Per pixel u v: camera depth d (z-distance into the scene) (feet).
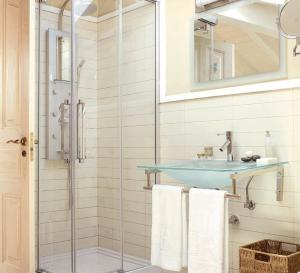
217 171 6.30
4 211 8.30
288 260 6.40
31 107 7.54
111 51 10.34
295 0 7.01
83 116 9.86
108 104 10.34
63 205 9.53
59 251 9.42
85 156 9.90
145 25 10.43
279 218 7.65
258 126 8.05
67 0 9.62
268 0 7.96
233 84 8.58
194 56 9.43
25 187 7.62
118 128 10.42
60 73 9.53
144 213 10.06
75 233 9.55
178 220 7.02
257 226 7.98
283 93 7.68
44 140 9.37
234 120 8.46
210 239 6.49
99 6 10.12
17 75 7.91
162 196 7.30
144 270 9.68
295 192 7.45
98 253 9.93
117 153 10.41
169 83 9.99
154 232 7.35
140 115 10.39
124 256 10.05
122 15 10.42
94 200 9.99
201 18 9.29
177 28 9.85
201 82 9.25
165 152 9.94
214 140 8.85
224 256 6.46
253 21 8.22
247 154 7.75
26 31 7.64
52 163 9.46
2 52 8.48
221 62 8.84
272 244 7.59
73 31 9.55
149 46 10.36
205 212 6.58
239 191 8.27
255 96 8.11
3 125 8.36
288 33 7.20
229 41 8.67
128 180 10.36
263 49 8.05
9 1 8.25
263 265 6.70
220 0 8.87
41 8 9.36
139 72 10.45
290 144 7.55
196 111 9.25
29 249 7.46
